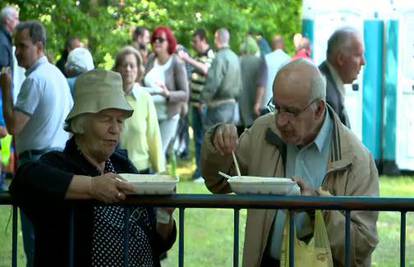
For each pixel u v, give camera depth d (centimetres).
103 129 530
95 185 495
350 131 575
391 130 1912
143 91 946
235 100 1756
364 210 489
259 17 2717
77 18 1939
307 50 1819
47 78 890
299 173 570
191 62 1823
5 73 909
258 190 498
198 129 1784
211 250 1185
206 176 603
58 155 531
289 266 510
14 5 1855
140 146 935
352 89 1911
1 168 996
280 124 557
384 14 1895
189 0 2511
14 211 511
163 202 496
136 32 1789
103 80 534
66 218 511
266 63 1816
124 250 508
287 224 532
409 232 1290
